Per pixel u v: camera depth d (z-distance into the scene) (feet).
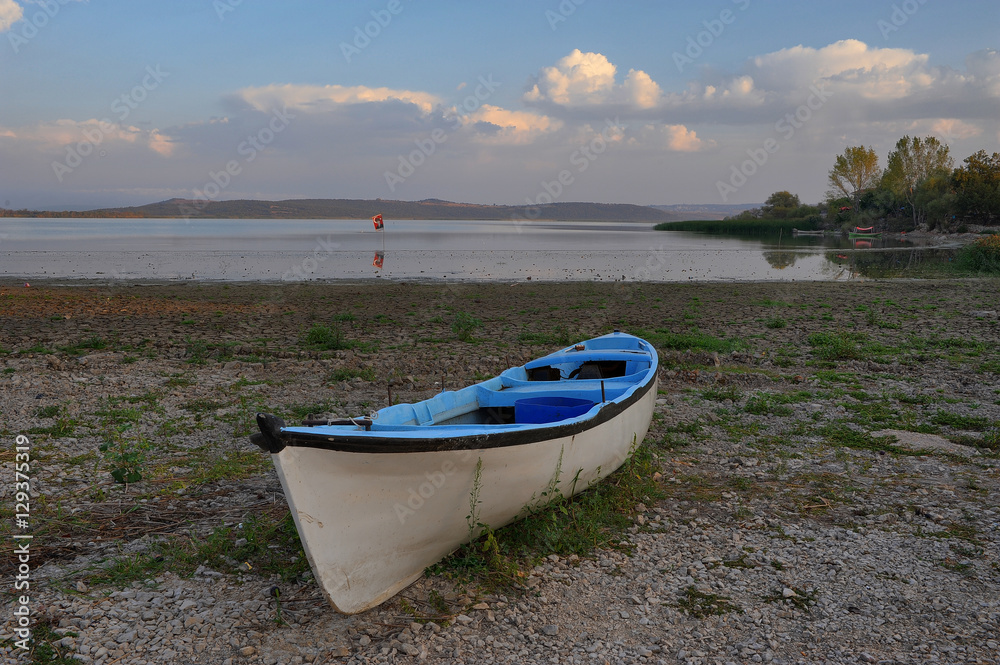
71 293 78.59
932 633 13.79
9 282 90.12
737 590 15.64
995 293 78.23
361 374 38.52
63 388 34.12
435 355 44.42
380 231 334.03
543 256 146.61
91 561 16.89
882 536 18.40
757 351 46.55
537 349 47.01
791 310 66.85
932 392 34.94
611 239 239.30
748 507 20.62
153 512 19.86
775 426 29.53
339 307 69.72
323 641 13.75
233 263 126.52
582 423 18.37
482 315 64.54
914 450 25.90
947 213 220.23
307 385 36.45
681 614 14.65
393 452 14.05
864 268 116.26
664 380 38.75
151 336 51.52
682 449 26.53
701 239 234.58
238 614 14.51
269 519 19.16
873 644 13.46
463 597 15.43
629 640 13.75
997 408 31.60
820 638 13.67
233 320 60.44
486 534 17.61
